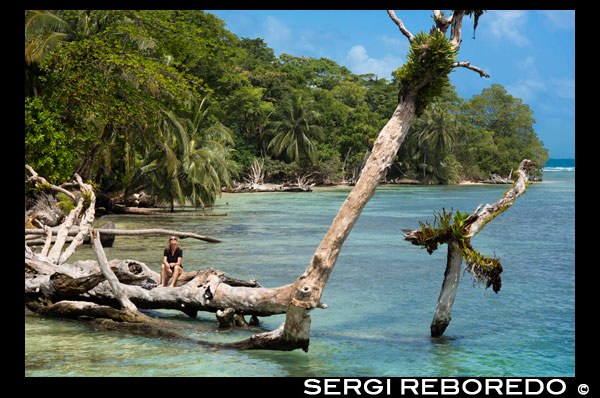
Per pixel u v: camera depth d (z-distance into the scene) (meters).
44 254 13.38
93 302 11.80
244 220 34.66
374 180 8.55
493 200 58.34
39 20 25.42
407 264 18.22
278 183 90.56
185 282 12.38
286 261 18.25
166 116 37.06
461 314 11.78
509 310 12.10
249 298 10.52
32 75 26.95
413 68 8.38
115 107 28.09
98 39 27.02
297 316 8.61
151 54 31.83
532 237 26.64
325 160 94.56
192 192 41.41
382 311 12.03
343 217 8.58
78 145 29.20
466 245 9.30
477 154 120.75
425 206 48.91
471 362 8.70
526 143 126.38
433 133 103.69
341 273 16.58
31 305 11.77
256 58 101.19
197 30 32.19
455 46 8.65
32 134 23.55
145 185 40.09
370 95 113.12
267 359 8.83
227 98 77.06
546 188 96.38
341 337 10.09
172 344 9.62
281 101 89.12
